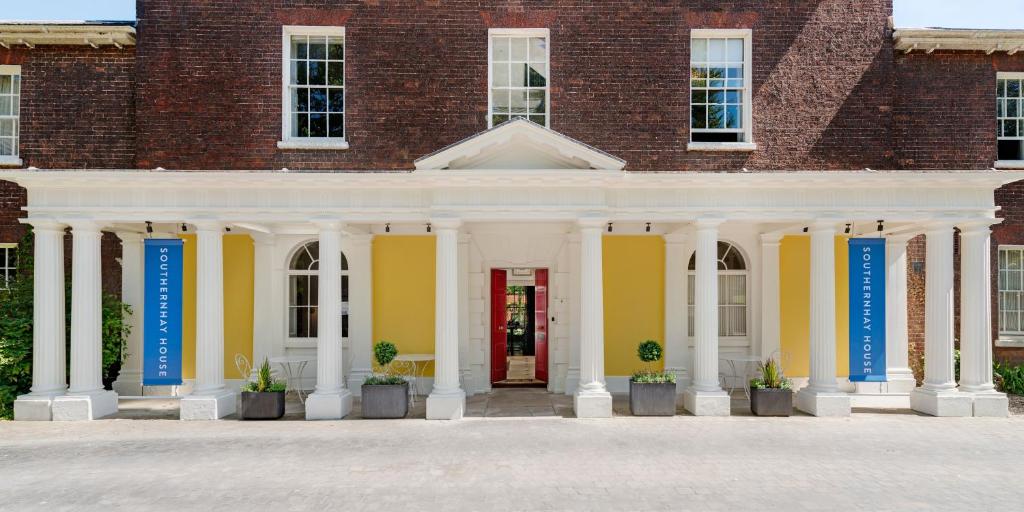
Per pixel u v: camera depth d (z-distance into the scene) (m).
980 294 11.27
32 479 7.63
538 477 7.64
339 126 12.75
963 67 13.35
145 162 12.41
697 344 11.47
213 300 11.18
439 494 7.04
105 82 13.05
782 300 14.03
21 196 13.19
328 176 10.73
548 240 13.95
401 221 11.25
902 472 7.88
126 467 8.11
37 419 10.86
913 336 13.72
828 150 12.80
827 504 6.75
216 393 11.17
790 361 13.91
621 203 11.20
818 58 12.84
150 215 10.89
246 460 8.41
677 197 11.17
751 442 9.31
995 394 11.16
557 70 12.62
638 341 13.88
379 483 7.43
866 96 12.84
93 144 13.02
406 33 12.60
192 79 12.44
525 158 10.86
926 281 11.69
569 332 13.70
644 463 8.23
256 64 12.49
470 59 12.62
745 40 12.92
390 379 11.30
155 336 11.03
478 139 10.47
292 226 13.15
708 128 12.93
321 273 11.22
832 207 11.16
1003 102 13.80
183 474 7.80
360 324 13.62
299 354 13.79
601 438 9.55
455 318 11.16
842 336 13.95
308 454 8.69
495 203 10.88
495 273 14.42
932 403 11.26
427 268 13.87
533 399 12.90
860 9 12.91
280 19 12.50
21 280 12.58
